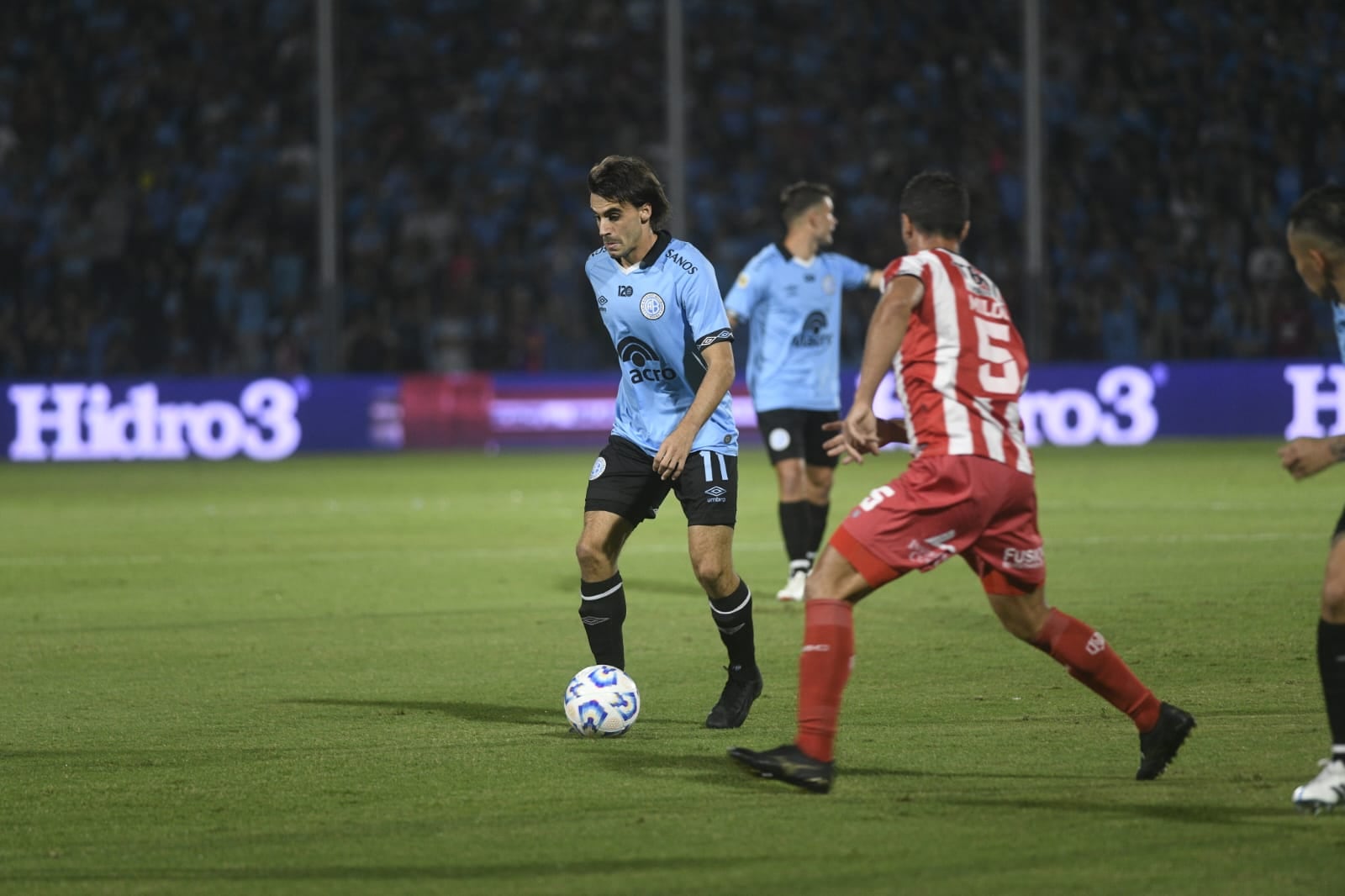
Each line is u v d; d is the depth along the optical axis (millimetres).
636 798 17422
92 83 99812
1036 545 17750
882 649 26984
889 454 78625
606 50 101688
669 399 21578
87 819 16859
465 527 47938
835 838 15781
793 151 95812
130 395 78375
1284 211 91000
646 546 43219
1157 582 34250
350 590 35344
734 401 80562
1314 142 93812
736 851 15391
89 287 88500
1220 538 42062
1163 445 76562
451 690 24172
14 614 32156
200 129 97938
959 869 14703
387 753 19797
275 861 15266
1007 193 91312
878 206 90500
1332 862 14781
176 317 86812
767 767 17281
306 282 91625
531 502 55344
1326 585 16078
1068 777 18047
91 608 33031
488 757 19516
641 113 99312
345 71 100375
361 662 26625
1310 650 26125
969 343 17531
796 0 103625
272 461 75875
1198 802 16891
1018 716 21453
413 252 89625
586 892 14203
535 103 99188
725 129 98000
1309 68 97125
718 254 88125
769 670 25594
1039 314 77750
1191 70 97562
